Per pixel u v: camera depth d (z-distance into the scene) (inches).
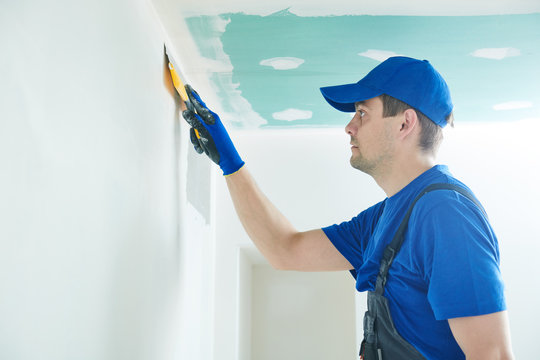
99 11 45.0
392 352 49.8
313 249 69.0
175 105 74.1
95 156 42.9
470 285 42.4
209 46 81.6
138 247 55.1
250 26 75.7
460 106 108.6
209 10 70.8
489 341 41.4
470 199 48.3
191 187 85.7
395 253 51.1
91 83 42.4
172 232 70.9
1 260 28.4
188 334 85.2
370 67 89.9
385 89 57.2
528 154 121.0
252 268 148.6
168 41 77.2
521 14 73.1
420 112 56.5
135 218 54.1
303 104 106.5
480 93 101.3
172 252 70.8
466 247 43.8
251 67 89.4
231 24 74.9
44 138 33.6
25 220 31.1
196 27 75.4
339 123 117.8
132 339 53.0
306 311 145.0
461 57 86.3
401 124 56.7
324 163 123.0
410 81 56.6
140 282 55.7
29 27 31.8
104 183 45.1
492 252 44.5
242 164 70.2
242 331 124.7
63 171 36.5
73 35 38.8
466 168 121.0
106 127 45.9
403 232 51.1
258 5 70.2
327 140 124.4
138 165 55.6
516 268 115.4
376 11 72.4
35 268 32.3
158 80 65.9
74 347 38.5
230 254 118.6
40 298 33.0
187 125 82.3
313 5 70.9
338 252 68.2
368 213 67.4
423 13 72.9
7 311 29.0
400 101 56.8
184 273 78.7
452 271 43.4
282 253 70.1
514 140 122.0
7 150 29.1
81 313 39.8
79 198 39.4
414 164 56.4
